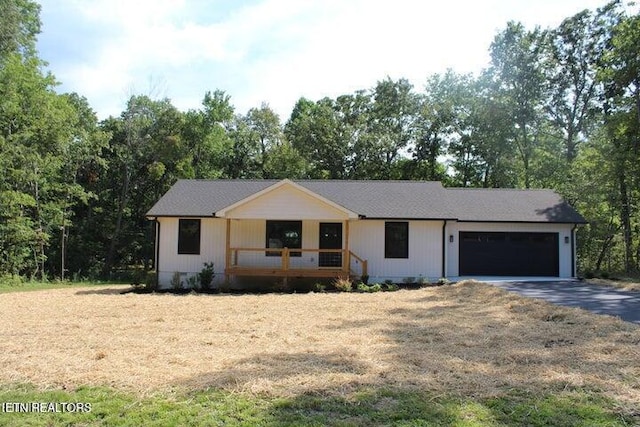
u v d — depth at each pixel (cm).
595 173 2730
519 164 3753
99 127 3192
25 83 2341
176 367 640
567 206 2173
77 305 1391
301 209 1880
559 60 3319
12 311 1252
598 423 460
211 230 2009
